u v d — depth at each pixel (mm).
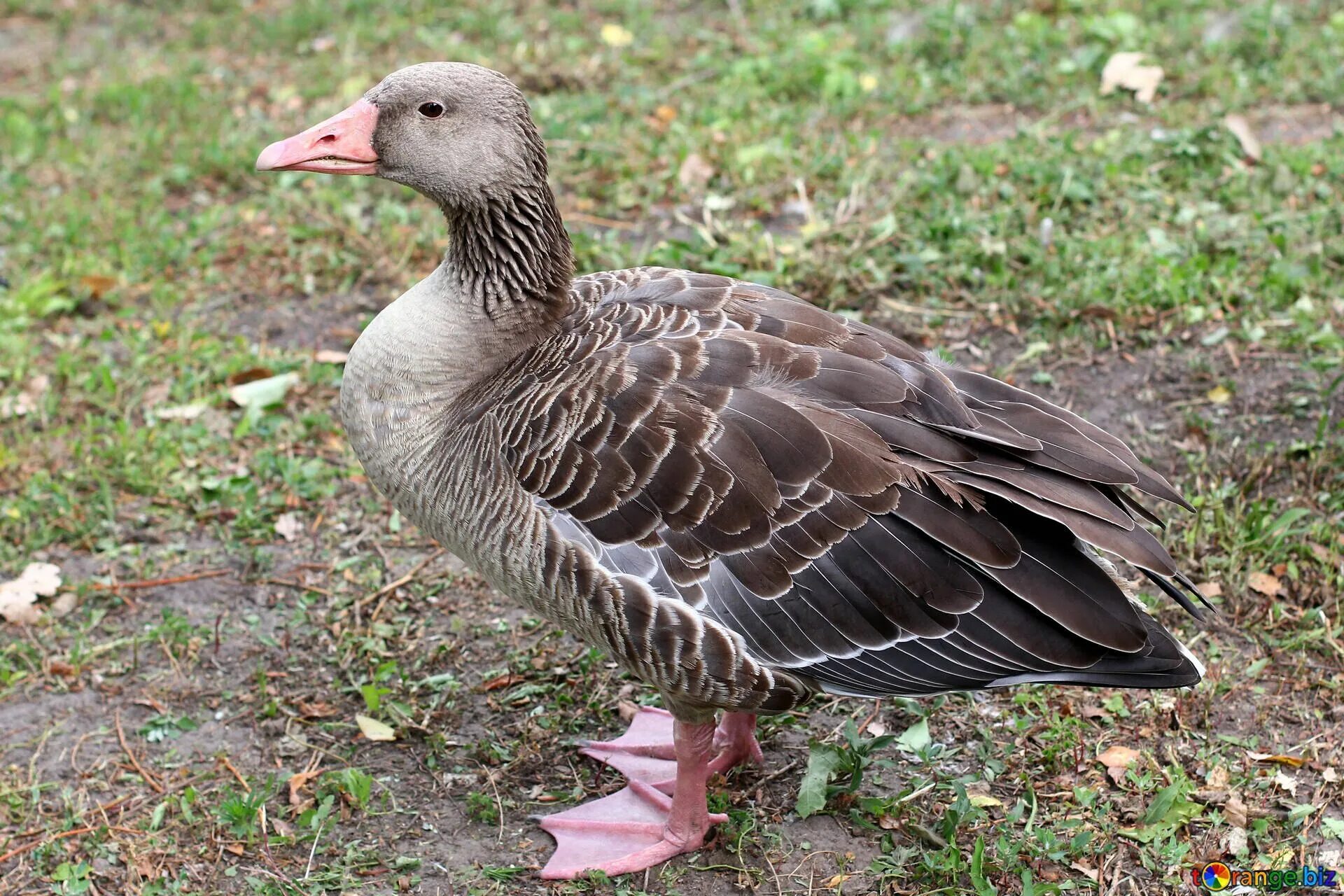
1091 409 1929
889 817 1634
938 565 1541
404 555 1860
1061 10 2652
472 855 1632
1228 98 2307
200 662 1773
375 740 1713
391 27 2812
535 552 1570
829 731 1705
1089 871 1596
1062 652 1538
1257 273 2033
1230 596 1761
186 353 2049
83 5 3182
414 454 1622
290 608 1818
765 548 1547
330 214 2234
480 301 1630
